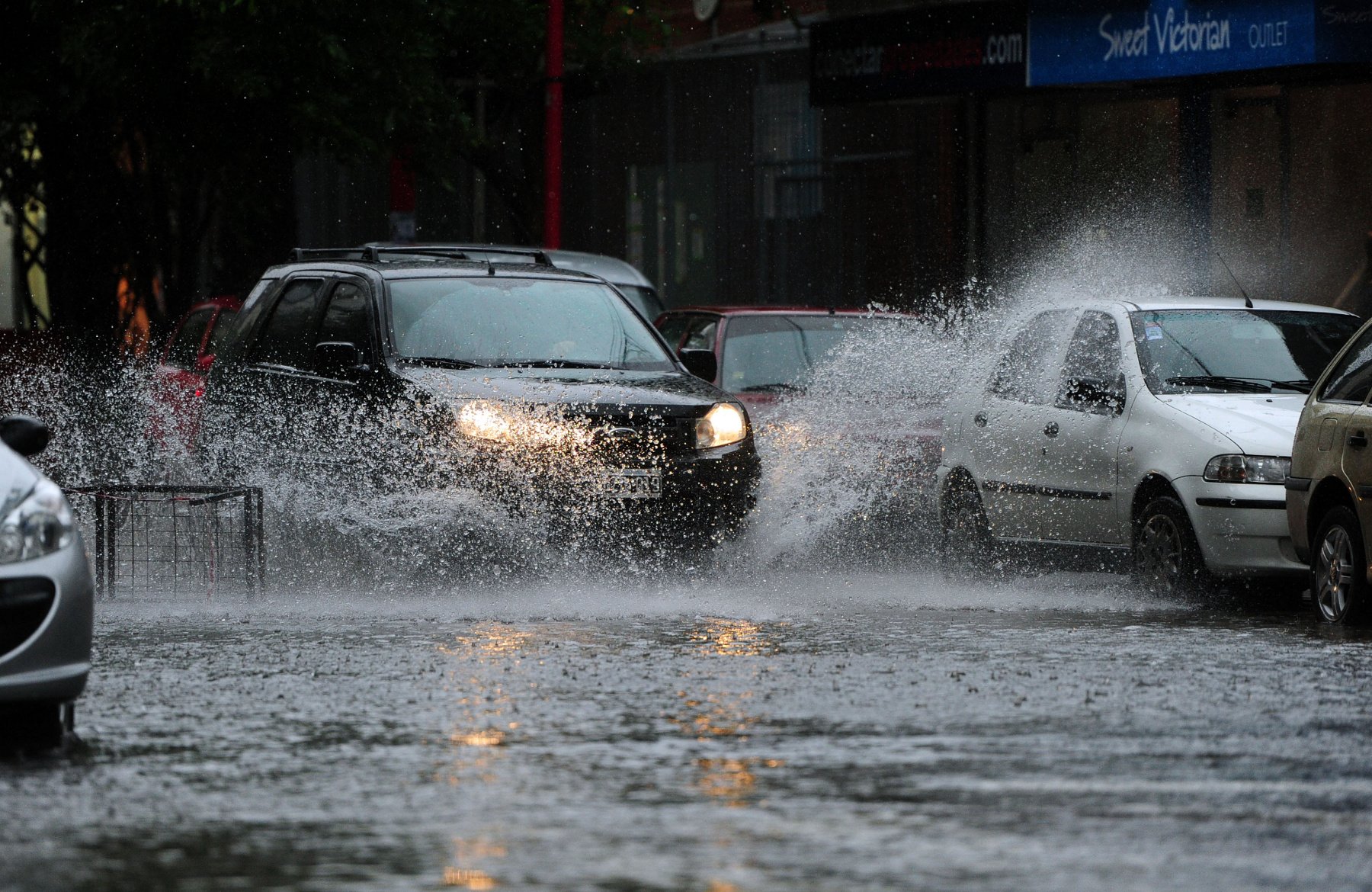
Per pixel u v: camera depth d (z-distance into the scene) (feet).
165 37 227.81
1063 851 66.59
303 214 408.26
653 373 150.00
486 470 136.46
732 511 142.31
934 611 131.75
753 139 314.55
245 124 241.55
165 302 258.37
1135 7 225.35
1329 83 223.10
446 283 152.46
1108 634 119.44
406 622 124.36
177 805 73.97
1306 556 129.90
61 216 253.85
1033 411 152.46
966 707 93.25
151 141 242.78
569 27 291.99
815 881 62.95
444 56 273.13
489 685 99.40
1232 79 226.99
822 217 301.63
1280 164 228.43
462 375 142.20
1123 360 146.00
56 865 65.67
